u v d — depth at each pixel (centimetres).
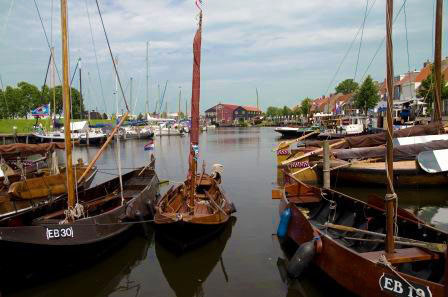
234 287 884
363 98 5769
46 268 891
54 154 1747
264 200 1741
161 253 1103
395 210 771
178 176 2617
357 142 1933
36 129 4859
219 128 11975
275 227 1314
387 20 651
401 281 624
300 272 841
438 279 670
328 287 841
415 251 706
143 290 888
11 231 810
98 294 873
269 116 15400
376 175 1806
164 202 1265
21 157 1706
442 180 1761
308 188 1342
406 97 5544
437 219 1388
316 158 2222
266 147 4747
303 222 991
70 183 976
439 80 1984
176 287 898
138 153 4322
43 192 1245
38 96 8062
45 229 868
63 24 935
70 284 916
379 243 880
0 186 1639
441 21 1950
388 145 680
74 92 7825
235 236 1221
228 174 2588
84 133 5075
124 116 1277
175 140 6262
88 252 968
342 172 1902
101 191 1485
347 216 1097
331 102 9431
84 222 965
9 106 7369
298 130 5841
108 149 4834
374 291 670
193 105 1149
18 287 879
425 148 1736
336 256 777
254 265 999
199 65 1140
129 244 1180
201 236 1095
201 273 962
